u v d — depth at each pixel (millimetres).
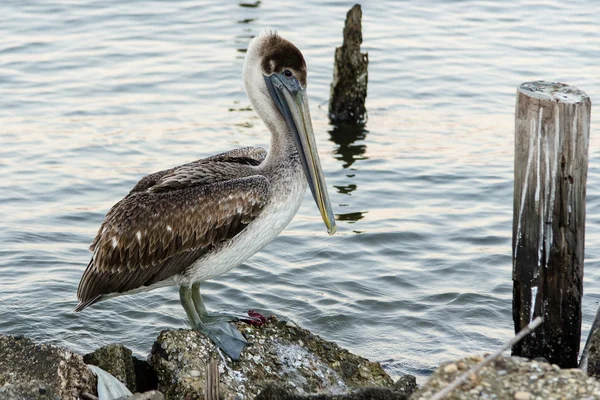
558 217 10195
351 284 14227
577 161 9969
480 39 26281
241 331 10398
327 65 24359
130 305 13469
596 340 10031
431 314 13414
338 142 20250
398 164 18875
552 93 10031
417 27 27172
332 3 29016
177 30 26547
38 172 18000
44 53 24469
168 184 10312
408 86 23219
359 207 16953
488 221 16359
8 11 27500
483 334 12953
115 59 24281
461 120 21297
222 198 10195
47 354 9375
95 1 28672
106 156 18828
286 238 15688
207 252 10312
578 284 10484
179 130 20188
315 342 10570
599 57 24844
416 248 15414
